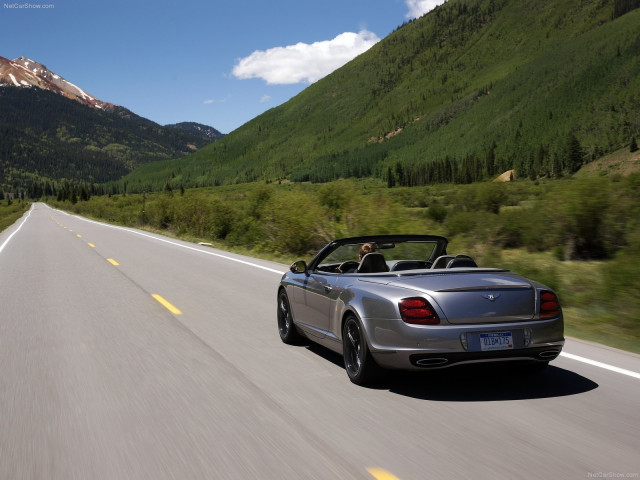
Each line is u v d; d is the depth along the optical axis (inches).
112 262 647.1
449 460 132.6
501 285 179.9
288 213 702.5
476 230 693.9
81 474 131.0
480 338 172.6
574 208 603.5
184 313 340.2
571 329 297.7
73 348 258.4
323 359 233.0
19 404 183.0
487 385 192.7
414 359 173.9
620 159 6712.6
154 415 168.9
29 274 559.8
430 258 245.4
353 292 198.5
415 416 163.5
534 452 136.6
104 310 354.6
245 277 499.8
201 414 168.6
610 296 338.3
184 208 1227.9
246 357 237.5
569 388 187.9
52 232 1370.6
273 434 151.4
